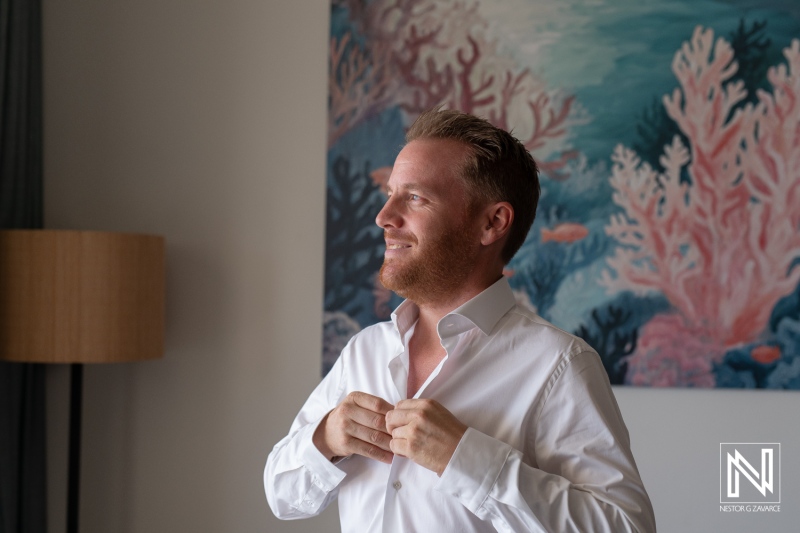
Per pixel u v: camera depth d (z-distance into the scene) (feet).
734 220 8.79
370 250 9.02
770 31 8.80
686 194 8.82
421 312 4.70
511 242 4.60
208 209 9.25
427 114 4.58
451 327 4.32
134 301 7.95
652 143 8.85
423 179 4.31
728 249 8.77
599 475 3.84
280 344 9.17
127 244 7.91
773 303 8.71
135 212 9.27
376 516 4.26
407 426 3.91
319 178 9.21
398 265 4.35
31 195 8.94
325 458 4.37
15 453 8.50
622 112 8.89
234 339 9.19
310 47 9.27
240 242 9.22
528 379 4.14
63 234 7.72
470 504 3.76
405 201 4.38
